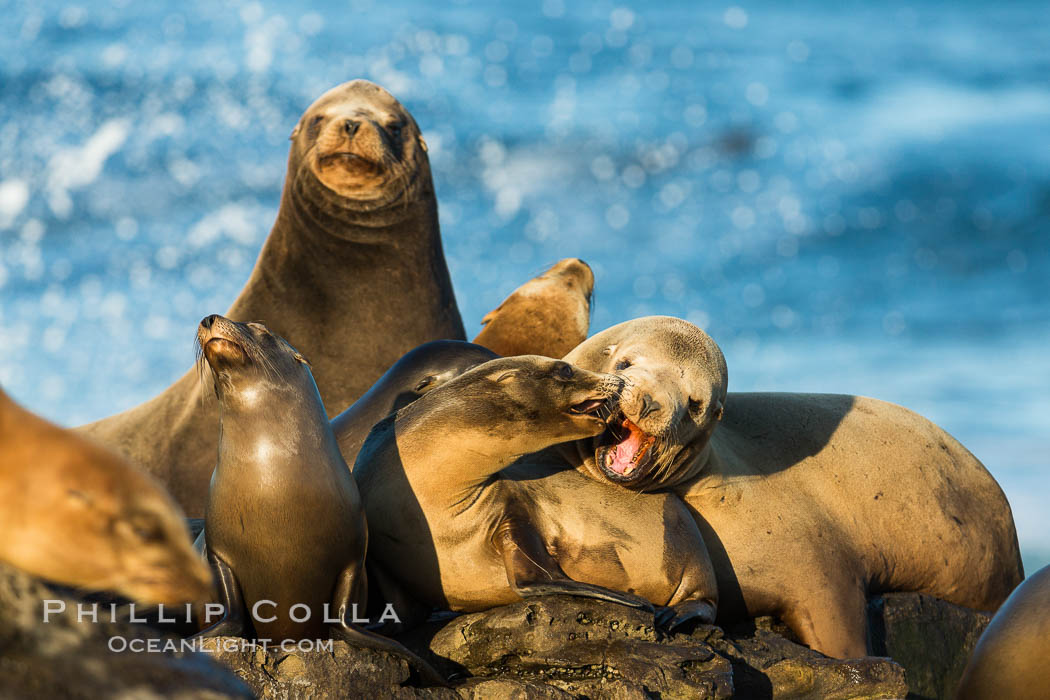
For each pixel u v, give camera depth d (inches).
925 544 1065.5
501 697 721.6
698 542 873.5
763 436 1062.4
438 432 808.3
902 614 1029.2
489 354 1003.9
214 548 738.2
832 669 813.2
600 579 832.3
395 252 1443.2
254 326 745.0
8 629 401.7
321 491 722.2
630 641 772.6
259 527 716.7
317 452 729.6
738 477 991.0
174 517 382.3
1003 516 1139.3
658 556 845.8
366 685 707.4
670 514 877.2
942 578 1085.1
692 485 961.5
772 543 965.8
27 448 369.4
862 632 962.7
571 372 808.9
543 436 810.2
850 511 1038.4
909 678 1016.2
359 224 1421.0
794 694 817.5
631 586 840.3
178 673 432.5
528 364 805.9
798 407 1100.5
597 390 810.8
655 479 912.3
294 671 694.5
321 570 734.5
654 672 748.6
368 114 1444.4
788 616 962.1
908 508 1065.5
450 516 814.5
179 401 1393.9
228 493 721.6
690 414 899.4
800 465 1044.5
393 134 1448.1
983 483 1139.3
